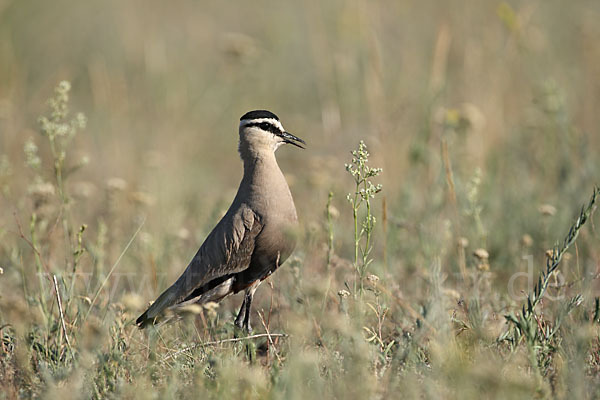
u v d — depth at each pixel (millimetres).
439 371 10320
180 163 24234
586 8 29672
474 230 16797
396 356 10984
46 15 31938
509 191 19172
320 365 11227
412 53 26016
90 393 10492
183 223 19891
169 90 27984
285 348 12133
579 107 24219
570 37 28531
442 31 23422
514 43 23797
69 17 32188
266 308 15391
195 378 10672
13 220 18250
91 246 15148
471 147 21125
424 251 16141
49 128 14469
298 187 21312
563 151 19031
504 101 24203
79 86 30656
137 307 12008
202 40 31484
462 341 11148
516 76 25141
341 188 19562
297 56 31031
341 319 11031
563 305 11719
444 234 16469
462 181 19062
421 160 19641
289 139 14523
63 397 9805
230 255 14070
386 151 21234
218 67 30344
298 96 30000
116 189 17984
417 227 16781
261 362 12242
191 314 12000
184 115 27391
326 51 26875
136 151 24703
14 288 15398
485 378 9258
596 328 11328
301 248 16250
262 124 14203
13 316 11742
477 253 13852
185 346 12250
